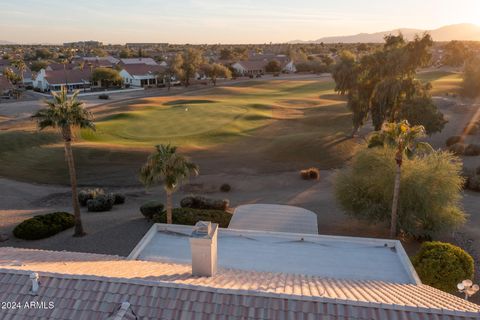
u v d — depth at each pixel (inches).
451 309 380.8
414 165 1117.7
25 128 2338.8
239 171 1743.4
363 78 2009.1
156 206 1211.2
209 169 1754.4
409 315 369.7
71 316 374.3
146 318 371.2
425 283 805.9
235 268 708.7
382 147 1143.0
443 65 7047.2
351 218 1218.6
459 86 3944.4
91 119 1053.8
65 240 1079.6
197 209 1229.7
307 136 2146.9
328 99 3740.2
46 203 1422.2
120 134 2281.0
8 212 1306.6
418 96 1908.2
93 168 1736.0
